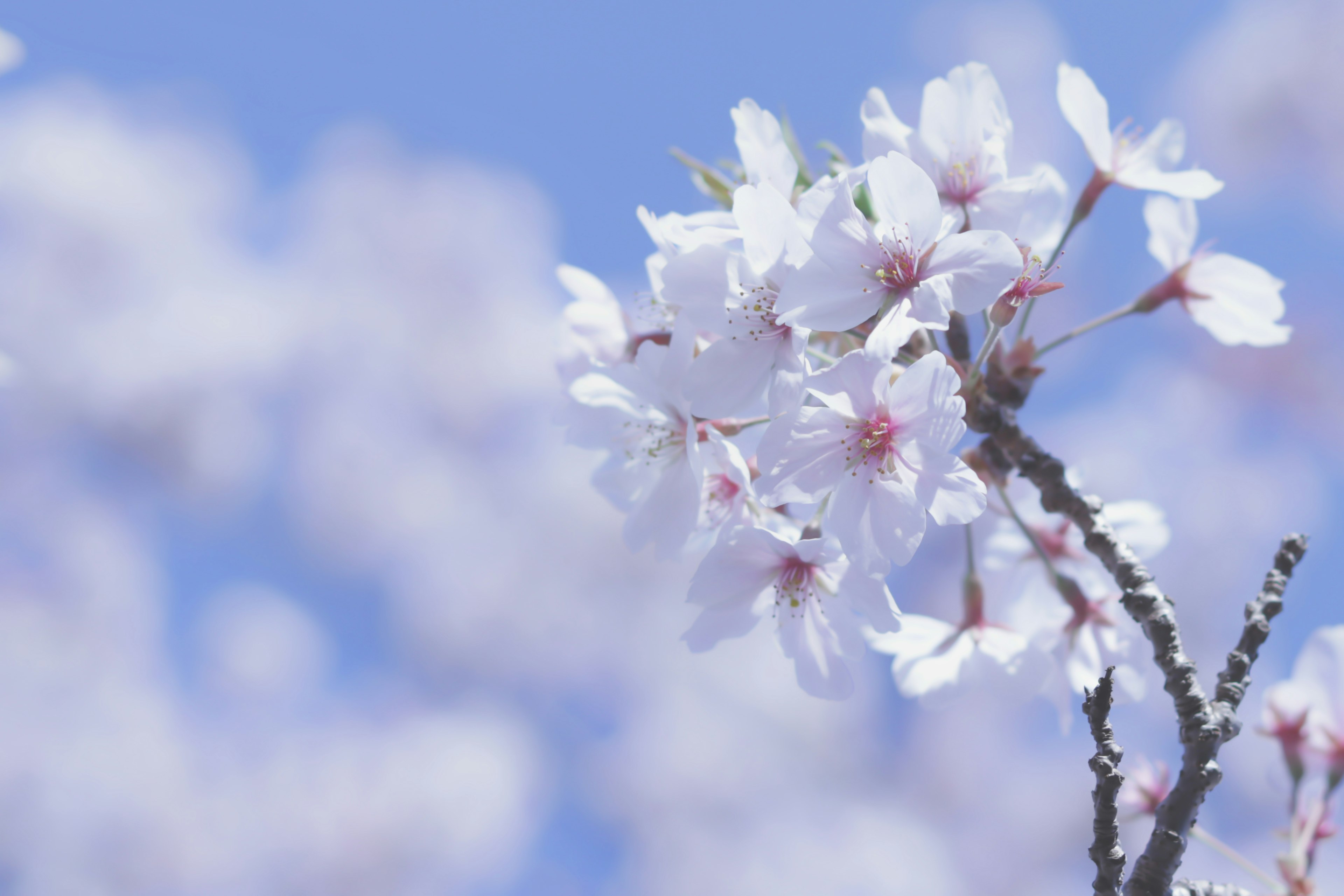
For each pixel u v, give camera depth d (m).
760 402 0.85
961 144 0.86
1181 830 0.82
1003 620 0.89
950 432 0.84
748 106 0.86
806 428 0.84
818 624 0.86
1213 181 0.87
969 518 0.83
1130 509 0.90
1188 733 0.82
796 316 0.84
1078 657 0.88
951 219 0.84
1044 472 0.85
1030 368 0.86
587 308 0.89
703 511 0.87
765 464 0.84
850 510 0.84
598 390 0.87
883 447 0.84
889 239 0.84
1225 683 0.83
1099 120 0.87
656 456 0.87
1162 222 0.89
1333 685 0.89
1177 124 0.88
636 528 0.87
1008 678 0.87
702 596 0.86
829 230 0.84
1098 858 0.81
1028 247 0.85
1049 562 0.88
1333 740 0.89
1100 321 0.89
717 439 0.86
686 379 0.85
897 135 0.86
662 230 0.85
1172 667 0.83
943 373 0.84
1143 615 0.83
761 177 0.86
